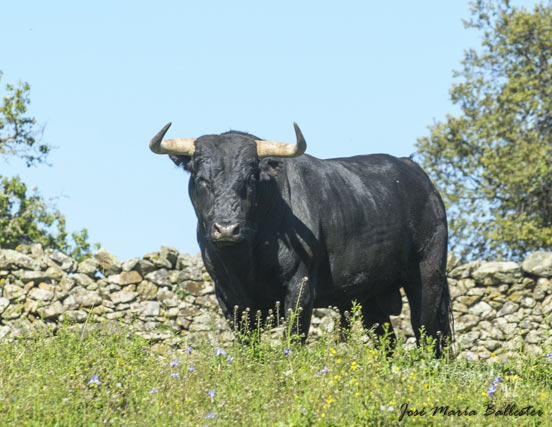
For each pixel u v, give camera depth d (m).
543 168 89.62
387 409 18.78
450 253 49.94
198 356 24.23
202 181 27.41
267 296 28.70
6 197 90.44
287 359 23.94
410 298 33.16
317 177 29.97
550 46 98.06
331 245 29.67
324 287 30.02
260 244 27.98
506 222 89.31
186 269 47.38
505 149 92.75
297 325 27.08
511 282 49.03
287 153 28.08
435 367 24.34
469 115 99.50
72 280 46.34
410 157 34.72
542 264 48.84
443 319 33.16
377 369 22.22
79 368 22.72
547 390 23.62
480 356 48.28
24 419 18.86
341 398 19.70
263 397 20.94
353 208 30.34
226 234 26.23
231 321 29.47
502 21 101.12
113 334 27.53
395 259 31.86
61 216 94.12
